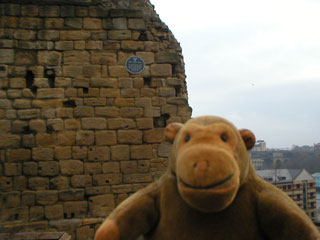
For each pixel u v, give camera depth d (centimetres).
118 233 272
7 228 859
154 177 939
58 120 930
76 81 950
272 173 3338
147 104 965
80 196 907
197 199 235
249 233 265
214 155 241
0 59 941
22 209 887
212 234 262
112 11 986
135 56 978
